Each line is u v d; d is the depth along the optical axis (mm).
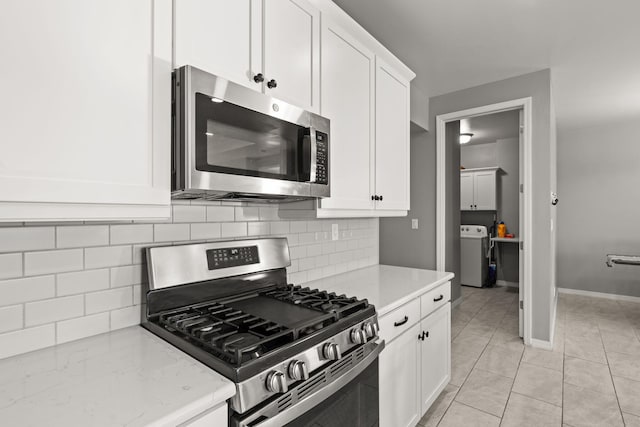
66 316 1046
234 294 1433
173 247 1263
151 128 940
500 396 2203
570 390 2270
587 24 2238
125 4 889
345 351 1154
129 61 895
